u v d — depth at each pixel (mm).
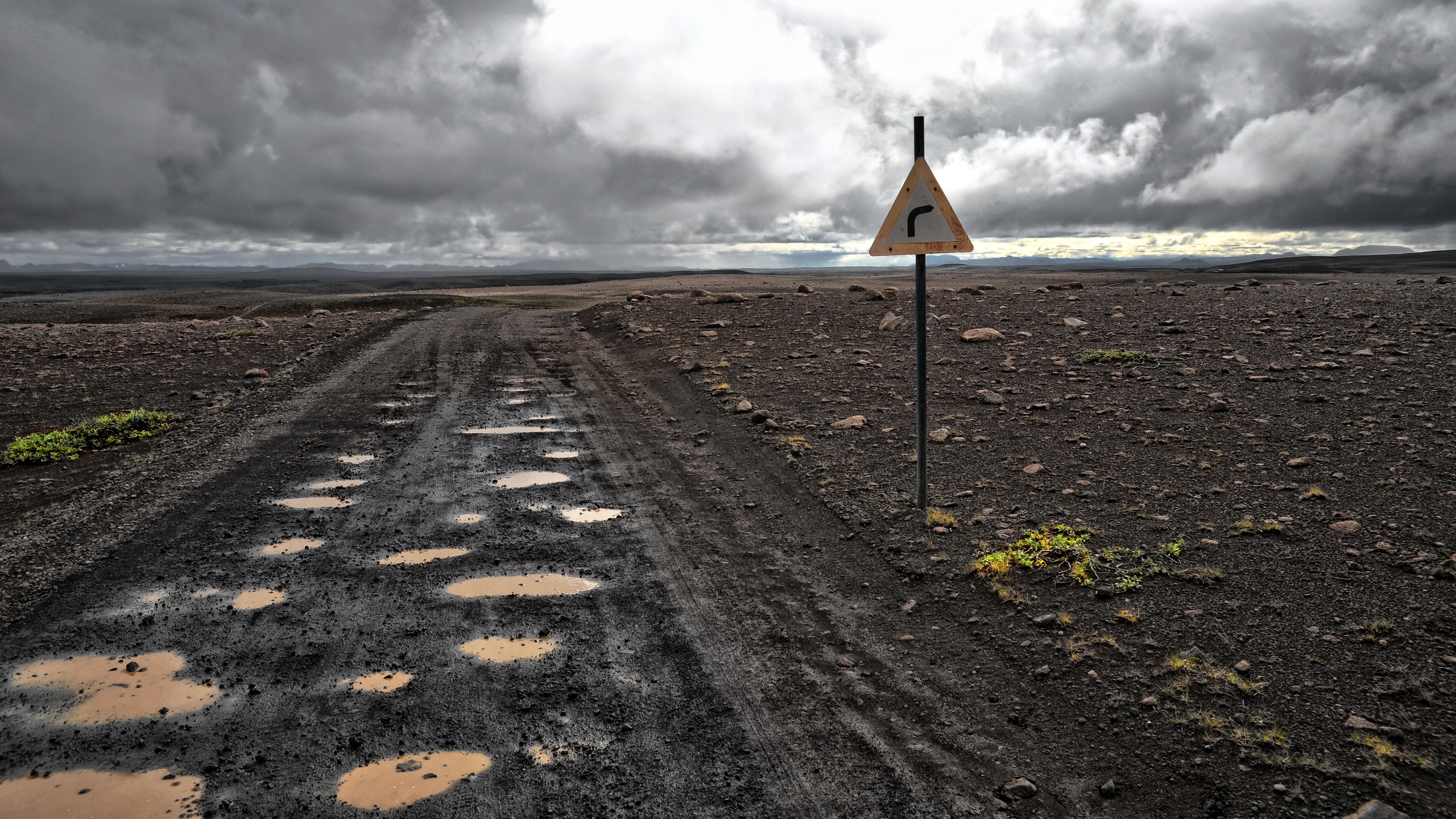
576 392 13977
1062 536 6336
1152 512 6684
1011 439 9164
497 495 8242
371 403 12961
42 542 6906
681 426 11172
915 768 3871
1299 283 23125
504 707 4395
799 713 4344
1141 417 9555
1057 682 4504
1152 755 3846
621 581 6105
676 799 3648
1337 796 3443
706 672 4781
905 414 10648
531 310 34000
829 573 6191
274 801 3627
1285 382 10633
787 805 3609
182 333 22438
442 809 3568
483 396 13602
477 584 6051
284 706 4402
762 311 23328
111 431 11055
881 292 26641
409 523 7426
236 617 5477
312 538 7027
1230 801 3494
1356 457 7559
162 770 3857
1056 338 15336
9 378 15320
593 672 4770
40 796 3660
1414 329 13250
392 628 5332
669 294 38656
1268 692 4199
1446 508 6207
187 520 7477
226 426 11336
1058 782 3732
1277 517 6348
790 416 10977
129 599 5762
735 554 6625
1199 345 13484
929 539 6586
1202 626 4895
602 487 8516
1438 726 3816
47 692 4551
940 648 4996
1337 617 4836
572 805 3604
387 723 4234
